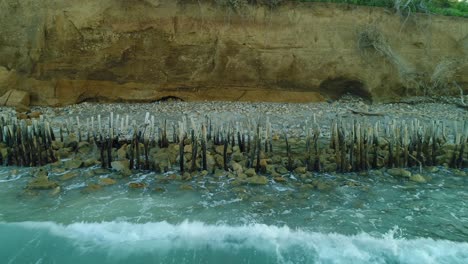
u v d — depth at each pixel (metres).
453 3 22.50
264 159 11.05
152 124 12.11
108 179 10.02
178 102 18.22
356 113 17.09
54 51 16.97
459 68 19.95
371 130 11.41
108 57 17.44
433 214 8.67
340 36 18.78
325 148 12.52
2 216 8.23
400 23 19.38
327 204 9.02
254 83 18.78
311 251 7.26
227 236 7.66
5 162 11.45
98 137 12.86
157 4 17.38
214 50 18.09
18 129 11.21
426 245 7.41
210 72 18.36
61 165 11.16
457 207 9.05
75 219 8.16
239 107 17.42
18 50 16.81
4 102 16.09
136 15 17.28
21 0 16.77
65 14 16.83
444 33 19.78
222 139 12.25
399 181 10.56
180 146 10.62
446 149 12.29
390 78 19.25
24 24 16.83
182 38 17.73
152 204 8.88
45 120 13.16
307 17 18.56
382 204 9.12
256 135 10.70
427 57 19.73
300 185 10.02
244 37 18.12
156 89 18.19
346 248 7.33
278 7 18.36
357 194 9.64
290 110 17.23
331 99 19.30
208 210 8.62
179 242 7.52
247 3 18.02
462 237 7.71
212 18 17.86
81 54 17.20
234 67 18.36
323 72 18.86
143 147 12.02
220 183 10.14
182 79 18.34
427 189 10.06
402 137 12.06
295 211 8.66
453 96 20.22
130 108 17.08
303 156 11.77
